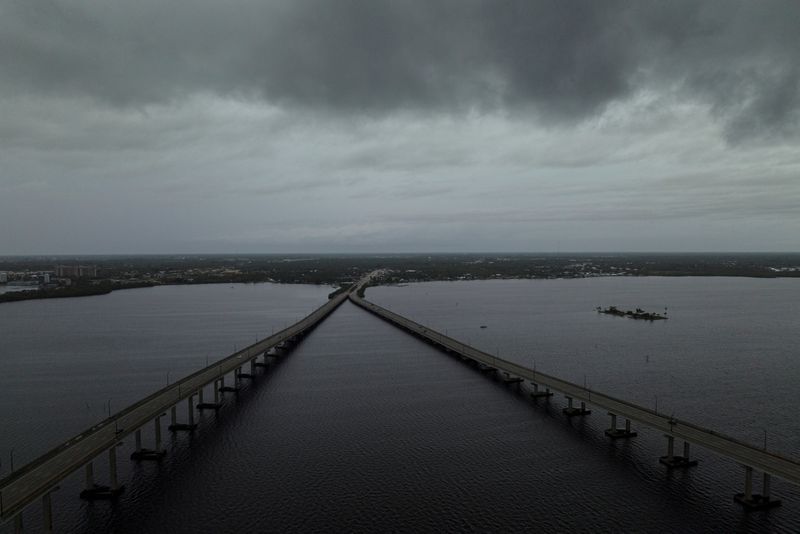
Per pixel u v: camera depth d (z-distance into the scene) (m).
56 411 97.31
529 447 78.88
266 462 74.56
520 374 107.56
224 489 66.88
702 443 66.56
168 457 76.62
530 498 63.91
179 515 60.97
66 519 60.19
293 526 58.59
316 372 127.62
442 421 90.56
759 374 119.88
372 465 73.19
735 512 60.19
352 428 87.56
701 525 57.81
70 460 60.66
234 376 118.44
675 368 126.31
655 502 62.59
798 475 56.50
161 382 117.38
